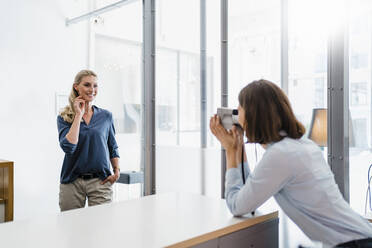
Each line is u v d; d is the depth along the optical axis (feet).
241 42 9.45
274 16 8.87
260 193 4.15
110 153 8.48
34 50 12.95
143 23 12.13
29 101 12.84
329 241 4.03
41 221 4.44
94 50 14.30
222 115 4.84
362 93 7.26
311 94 8.14
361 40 7.23
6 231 4.03
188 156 10.75
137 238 3.80
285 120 4.33
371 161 7.20
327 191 4.09
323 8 7.63
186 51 10.95
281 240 7.87
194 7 10.70
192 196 6.04
